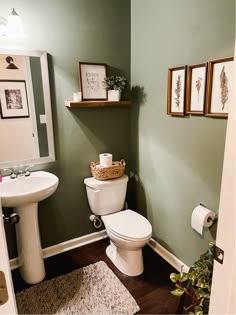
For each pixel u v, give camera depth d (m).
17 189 1.81
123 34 2.19
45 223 2.15
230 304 0.68
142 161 2.32
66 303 1.69
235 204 0.62
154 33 1.92
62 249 2.29
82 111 2.13
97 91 2.17
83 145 2.21
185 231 1.91
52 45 1.89
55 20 1.86
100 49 2.11
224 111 1.45
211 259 1.39
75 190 2.25
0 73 1.74
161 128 2.01
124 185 2.23
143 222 1.97
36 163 2.00
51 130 2.00
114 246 2.17
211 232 1.67
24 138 1.91
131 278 1.92
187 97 1.68
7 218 0.75
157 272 1.99
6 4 1.65
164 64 1.87
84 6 1.96
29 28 1.77
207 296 1.26
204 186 1.67
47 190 1.67
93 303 1.68
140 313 1.61
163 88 1.92
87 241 2.42
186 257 1.94
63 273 1.98
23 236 1.79
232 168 0.61
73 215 2.29
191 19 1.58
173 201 1.99
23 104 1.86
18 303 1.69
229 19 1.34
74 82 2.05
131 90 2.32
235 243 0.63
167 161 1.99
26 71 1.82
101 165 2.18
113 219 2.02
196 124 1.66
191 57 1.62
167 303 1.68
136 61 2.20
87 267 2.05
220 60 1.41
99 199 2.13
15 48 1.75
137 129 2.32
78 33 1.98
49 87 1.93
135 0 2.08
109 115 2.28
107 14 2.07
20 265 1.91
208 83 1.50
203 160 1.65
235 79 0.58
